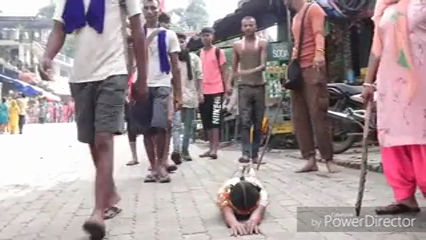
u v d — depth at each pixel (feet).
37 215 15.55
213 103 30.37
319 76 20.45
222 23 42.60
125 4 13.23
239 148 38.22
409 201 13.58
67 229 13.66
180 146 27.50
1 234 13.32
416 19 12.75
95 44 12.71
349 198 15.75
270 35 46.01
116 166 28.19
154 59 20.58
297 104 21.59
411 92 12.81
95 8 12.70
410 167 13.38
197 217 14.48
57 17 13.02
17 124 87.15
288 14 32.81
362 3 31.09
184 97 29.01
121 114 12.90
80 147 47.01
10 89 165.99
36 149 45.11
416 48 12.81
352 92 28.78
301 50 20.85
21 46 190.19
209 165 26.89
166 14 23.75
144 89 13.99
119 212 15.25
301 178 20.12
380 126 13.43
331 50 34.96
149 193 18.56
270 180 19.90
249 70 25.73
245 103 25.89
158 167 21.38
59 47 13.16
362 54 34.55
